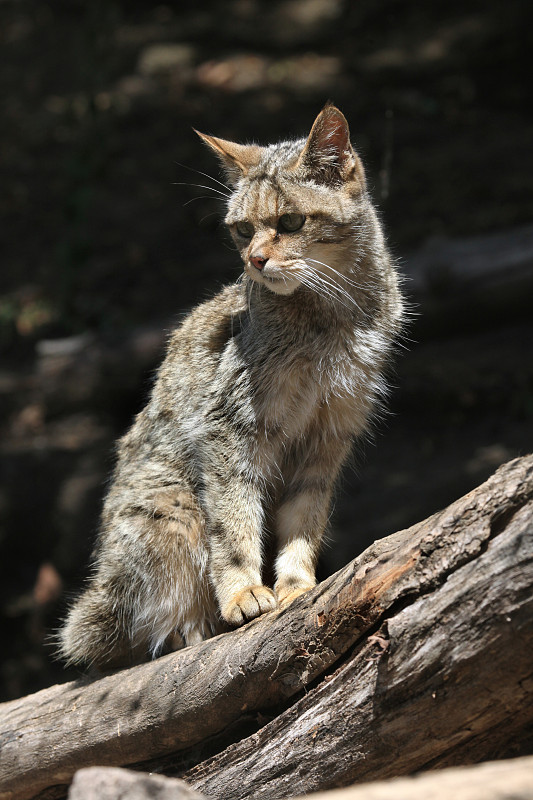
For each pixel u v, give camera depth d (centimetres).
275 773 451
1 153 2022
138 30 2366
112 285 1625
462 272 1329
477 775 275
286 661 456
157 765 530
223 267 1617
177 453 624
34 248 1767
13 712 586
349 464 680
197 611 631
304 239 577
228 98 2070
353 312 592
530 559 368
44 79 2241
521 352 1310
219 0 2452
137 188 1856
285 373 585
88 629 630
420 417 1312
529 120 1909
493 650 376
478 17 2112
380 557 421
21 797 580
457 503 402
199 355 623
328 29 2255
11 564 1253
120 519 627
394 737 411
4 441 1389
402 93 2002
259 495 607
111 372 1401
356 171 598
